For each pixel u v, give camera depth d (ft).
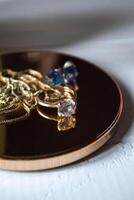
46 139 0.45
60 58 0.62
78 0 0.71
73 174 0.45
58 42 0.71
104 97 0.53
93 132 0.46
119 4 0.73
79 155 0.44
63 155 0.43
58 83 0.56
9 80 0.57
